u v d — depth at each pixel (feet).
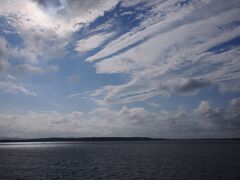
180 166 213.87
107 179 156.97
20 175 176.76
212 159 271.49
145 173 178.40
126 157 319.68
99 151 474.49
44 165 238.07
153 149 516.73
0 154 410.72
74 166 226.99
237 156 308.19
